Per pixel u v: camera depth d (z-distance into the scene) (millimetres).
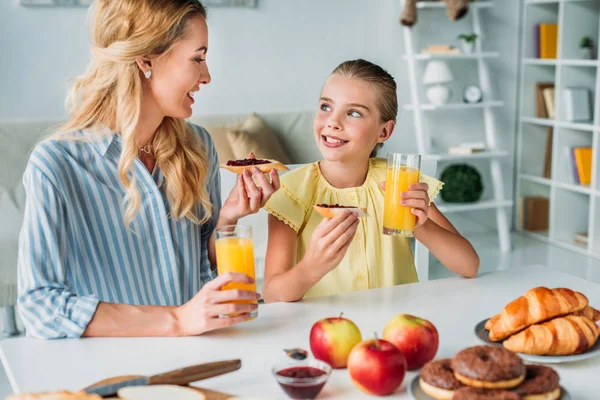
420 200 1445
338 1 4312
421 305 1408
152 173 1525
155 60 1393
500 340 1165
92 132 1437
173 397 937
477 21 4496
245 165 1504
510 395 881
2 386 2568
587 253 4312
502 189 4535
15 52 3713
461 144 4723
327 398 1011
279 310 1380
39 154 1369
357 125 1607
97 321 1239
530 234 4801
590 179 4457
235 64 4184
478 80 4723
